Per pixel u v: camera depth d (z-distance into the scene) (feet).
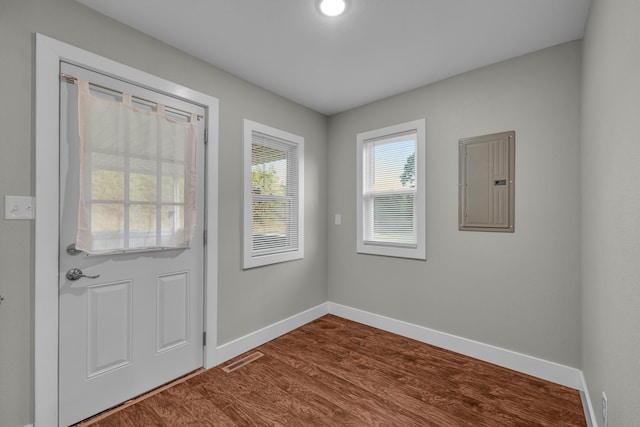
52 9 5.15
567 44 6.81
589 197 5.66
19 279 4.85
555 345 6.94
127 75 6.10
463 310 8.34
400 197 9.91
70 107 5.43
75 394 5.50
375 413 5.85
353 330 10.03
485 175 7.91
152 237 6.48
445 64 7.85
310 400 6.26
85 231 5.48
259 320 9.01
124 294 6.17
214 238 7.72
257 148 9.15
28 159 4.91
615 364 3.90
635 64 3.08
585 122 6.04
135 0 5.43
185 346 7.23
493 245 7.81
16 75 4.79
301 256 10.44
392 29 6.36
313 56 7.45
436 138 8.82
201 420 5.64
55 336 5.19
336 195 11.49
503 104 7.64
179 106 7.12
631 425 3.28
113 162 5.87
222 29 6.34
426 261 9.06
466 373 7.30
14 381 4.81
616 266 3.83
